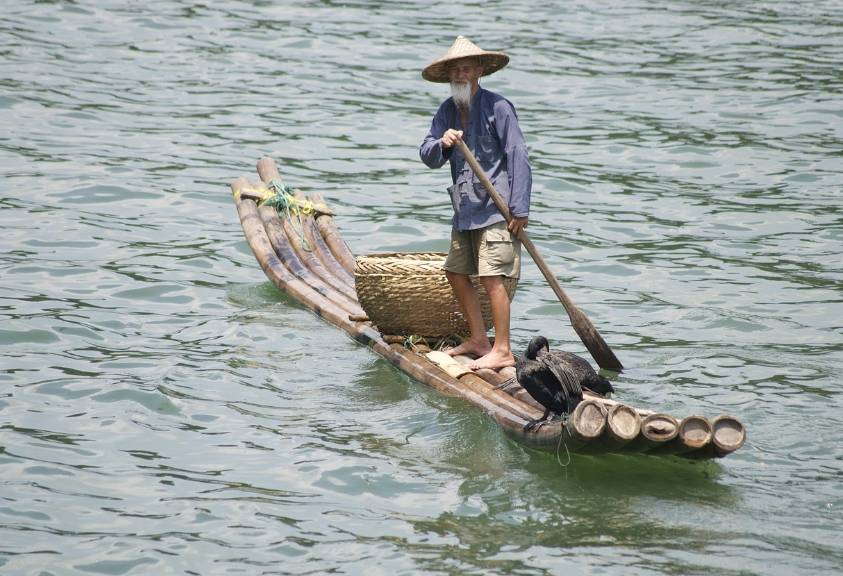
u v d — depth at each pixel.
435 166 28.84
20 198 43.38
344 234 41.69
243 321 33.53
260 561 20.86
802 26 71.56
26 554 20.98
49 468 24.27
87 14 69.69
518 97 58.41
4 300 34.12
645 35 69.69
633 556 20.64
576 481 23.81
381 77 61.44
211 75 60.75
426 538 21.61
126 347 31.25
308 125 54.25
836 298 35.38
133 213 42.94
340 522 22.23
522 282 37.47
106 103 55.53
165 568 20.62
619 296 36.06
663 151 51.00
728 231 42.03
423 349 30.53
